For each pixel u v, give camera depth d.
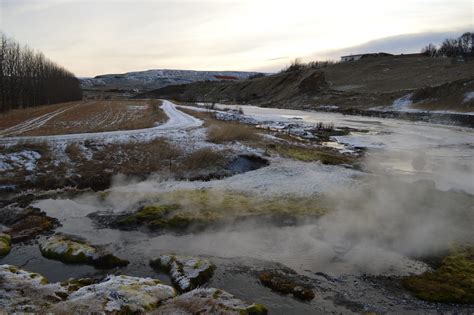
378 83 93.25
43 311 9.16
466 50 115.06
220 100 147.50
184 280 11.74
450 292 11.41
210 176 24.86
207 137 33.56
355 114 73.50
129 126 39.50
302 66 156.25
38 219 17.02
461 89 60.00
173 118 49.50
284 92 119.31
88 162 25.91
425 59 112.44
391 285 12.04
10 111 54.22
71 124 42.38
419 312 10.67
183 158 27.59
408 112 62.38
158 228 16.34
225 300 10.41
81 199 19.95
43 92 81.75
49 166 24.53
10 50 62.06
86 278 12.03
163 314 9.41
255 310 10.12
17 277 11.27
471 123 50.44
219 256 13.94
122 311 9.41
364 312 10.60
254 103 125.62
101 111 58.91
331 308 10.77
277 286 11.73
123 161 26.69
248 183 22.30
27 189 21.92
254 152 28.75
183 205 18.56
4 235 15.03
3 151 25.05
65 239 14.87
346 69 120.56
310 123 55.31
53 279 12.18
